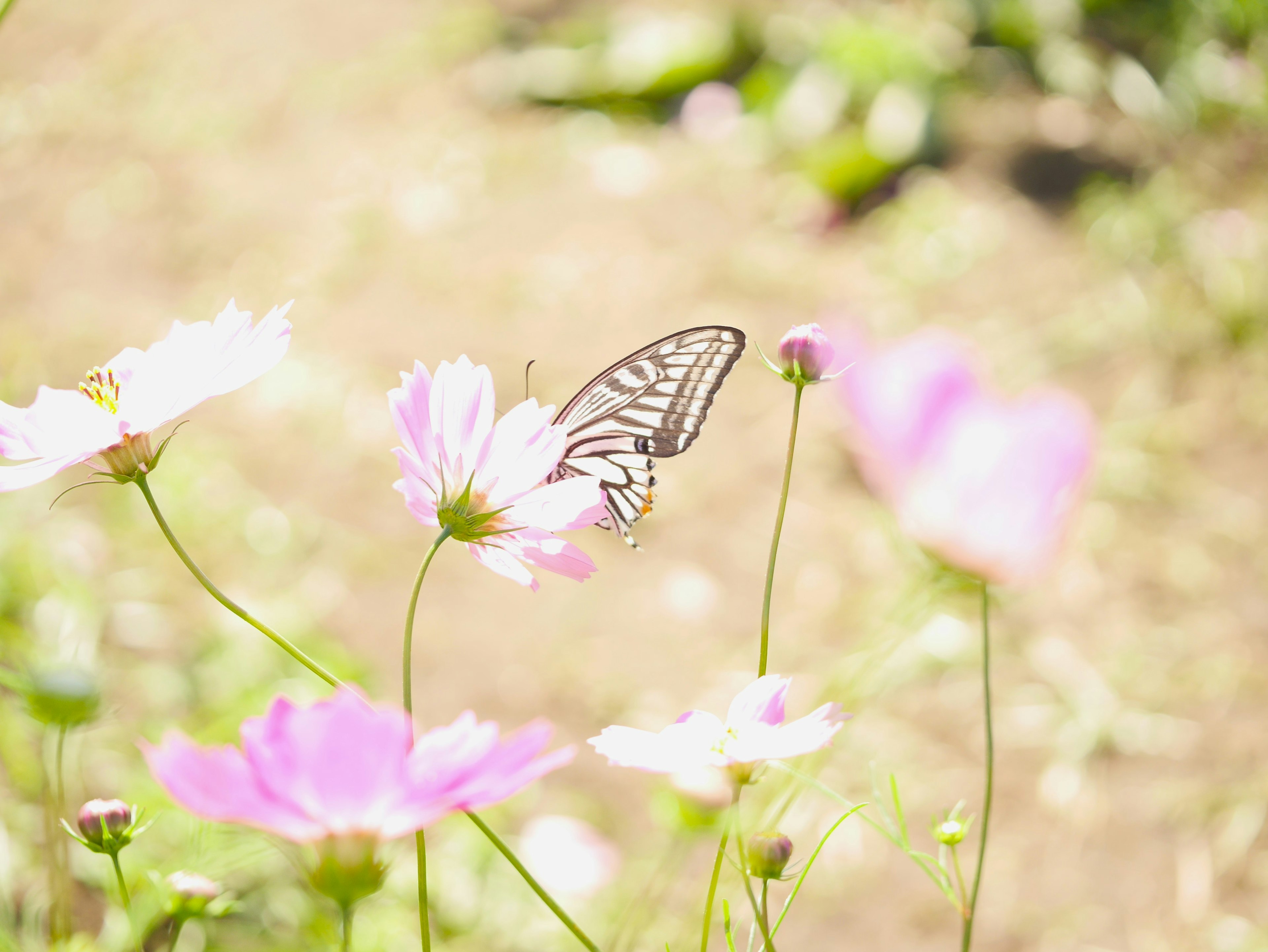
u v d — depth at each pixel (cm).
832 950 116
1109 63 268
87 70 297
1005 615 160
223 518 165
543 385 198
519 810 126
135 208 244
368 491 179
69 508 157
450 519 68
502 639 156
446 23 304
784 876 68
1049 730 144
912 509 62
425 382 69
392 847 62
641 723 143
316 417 190
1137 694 148
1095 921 122
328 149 267
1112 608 162
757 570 170
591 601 165
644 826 127
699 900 112
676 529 178
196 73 294
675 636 159
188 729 122
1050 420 62
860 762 138
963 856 129
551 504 69
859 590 163
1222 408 193
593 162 260
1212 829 132
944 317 212
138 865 93
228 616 144
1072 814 134
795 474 188
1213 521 175
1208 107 254
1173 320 206
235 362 68
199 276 226
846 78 262
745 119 267
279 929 95
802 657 153
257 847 76
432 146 265
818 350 69
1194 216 227
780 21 287
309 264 228
